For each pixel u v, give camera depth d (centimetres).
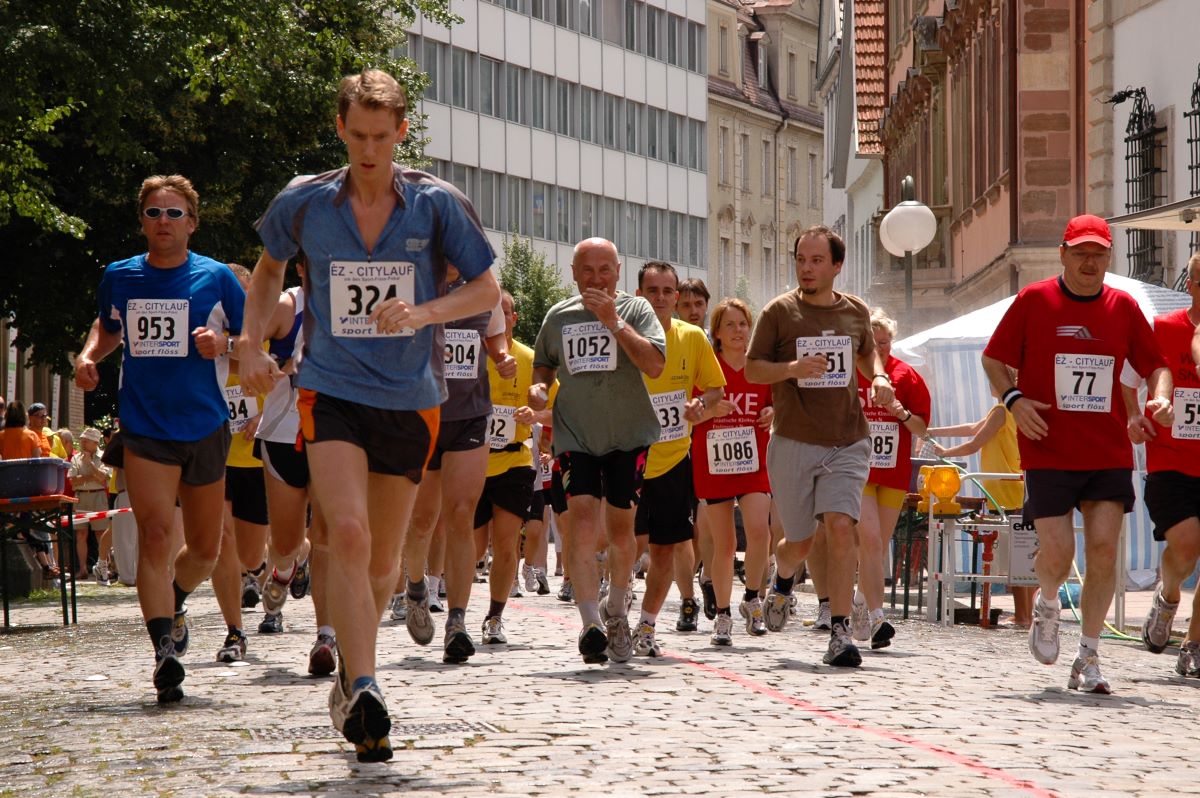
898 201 10425
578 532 2275
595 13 15512
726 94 18925
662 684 2133
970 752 1634
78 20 5181
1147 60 5131
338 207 1514
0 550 3712
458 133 13862
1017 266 6188
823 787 1418
